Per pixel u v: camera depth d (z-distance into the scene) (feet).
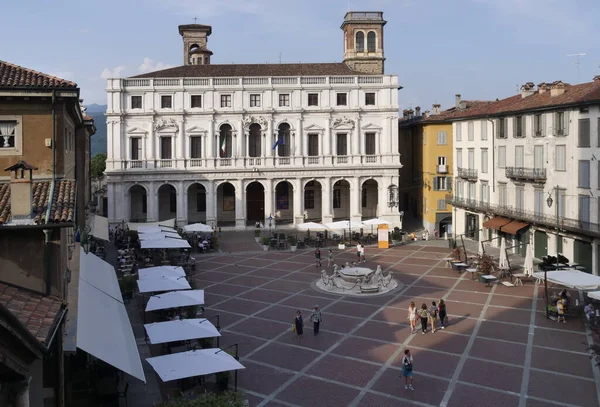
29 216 69.51
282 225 285.84
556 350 112.98
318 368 105.81
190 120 275.39
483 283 171.22
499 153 232.12
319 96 282.97
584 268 161.38
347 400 92.17
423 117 298.15
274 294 161.38
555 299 138.82
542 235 204.13
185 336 100.17
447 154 278.46
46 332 56.85
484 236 246.06
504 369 103.65
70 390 85.81
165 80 272.51
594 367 103.76
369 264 203.92
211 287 170.60
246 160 278.67
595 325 121.39
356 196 285.64
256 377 102.12
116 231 253.03
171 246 187.52
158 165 273.13
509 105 230.89
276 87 278.67
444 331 126.21
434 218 278.67
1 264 69.00
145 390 96.12
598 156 169.68
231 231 277.85
